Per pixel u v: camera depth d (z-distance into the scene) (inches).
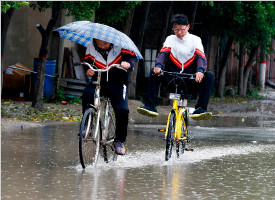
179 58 609.3
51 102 1519.4
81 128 518.9
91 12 1128.2
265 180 507.5
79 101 1578.5
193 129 1028.5
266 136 930.1
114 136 585.3
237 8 2033.7
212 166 582.6
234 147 759.1
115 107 568.7
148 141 803.4
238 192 449.1
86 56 562.9
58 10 1256.2
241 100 2252.7
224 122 1224.2
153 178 499.2
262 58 3073.3
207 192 445.1
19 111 1162.6
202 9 2158.0
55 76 1529.3
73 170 529.3
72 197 411.5
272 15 2190.0
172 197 421.1
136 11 2092.8
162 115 1375.5
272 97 2632.9
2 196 410.9
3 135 802.8
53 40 1547.7
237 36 2196.1
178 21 596.4
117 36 541.3
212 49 2346.2
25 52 1663.4
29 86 1503.4
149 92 618.8
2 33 1175.0
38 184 458.3
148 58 2151.8
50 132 872.3
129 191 438.6
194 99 2066.9
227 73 2979.8
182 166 576.1
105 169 541.0
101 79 558.9
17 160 586.2
